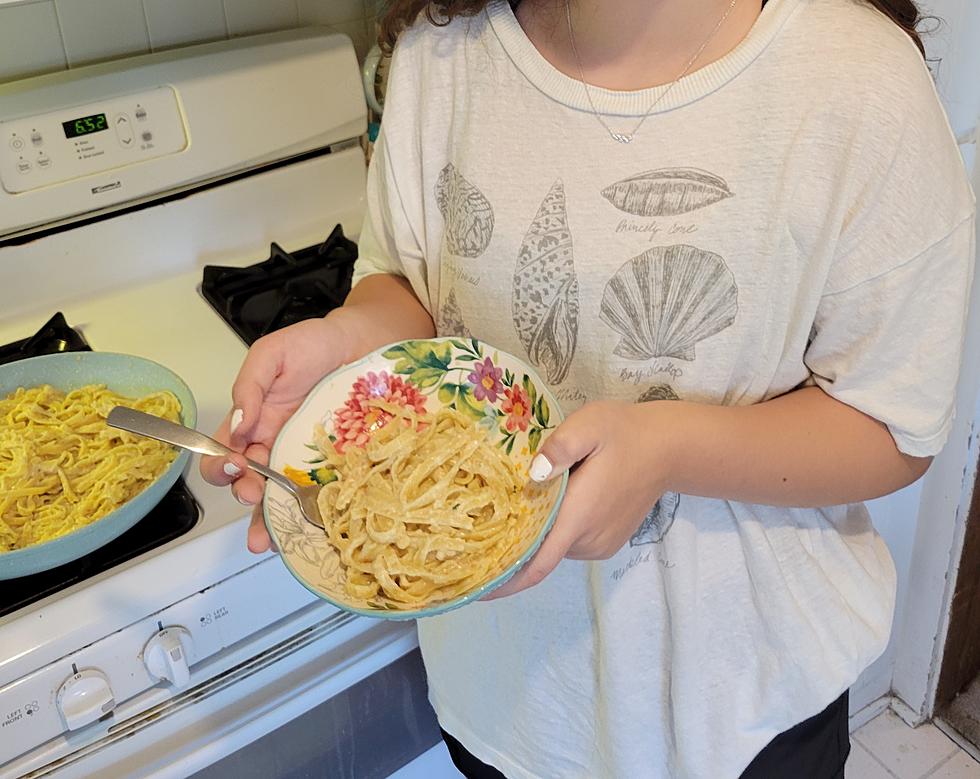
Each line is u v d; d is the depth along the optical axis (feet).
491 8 2.44
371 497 2.15
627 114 2.23
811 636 2.66
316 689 3.17
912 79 2.02
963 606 4.92
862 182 2.04
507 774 3.22
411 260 2.85
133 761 2.90
